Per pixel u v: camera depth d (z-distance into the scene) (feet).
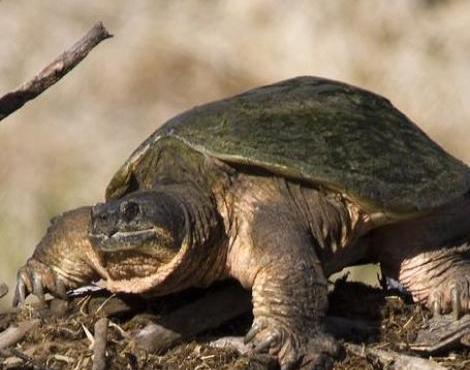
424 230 49.75
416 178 48.42
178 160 48.39
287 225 47.01
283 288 45.73
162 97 127.95
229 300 48.29
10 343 47.65
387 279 52.13
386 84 133.90
